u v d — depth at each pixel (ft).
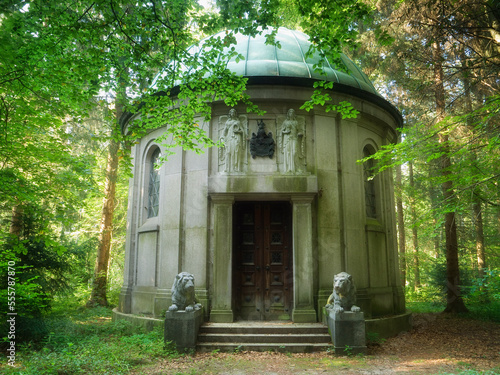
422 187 61.62
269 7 24.97
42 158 32.17
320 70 26.86
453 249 51.11
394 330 38.34
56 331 33.73
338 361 28.07
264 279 39.27
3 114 27.86
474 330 39.83
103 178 65.41
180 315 30.48
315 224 37.58
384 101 43.55
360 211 40.01
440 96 42.65
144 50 25.40
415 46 42.63
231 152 37.93
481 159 29.40
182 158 39.99
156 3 25.45
